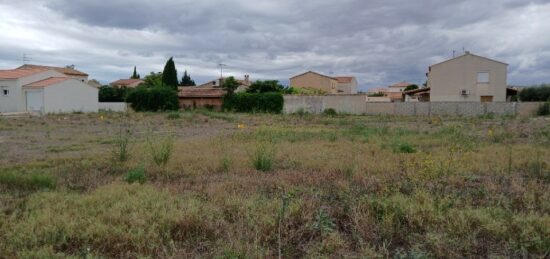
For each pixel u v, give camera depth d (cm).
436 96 3766
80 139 1242
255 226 367
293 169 682
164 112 3031
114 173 654
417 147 983
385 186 506
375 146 980
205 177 609
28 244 335
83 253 319
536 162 644
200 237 361
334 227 388
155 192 488
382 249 331
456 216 390
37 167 704
